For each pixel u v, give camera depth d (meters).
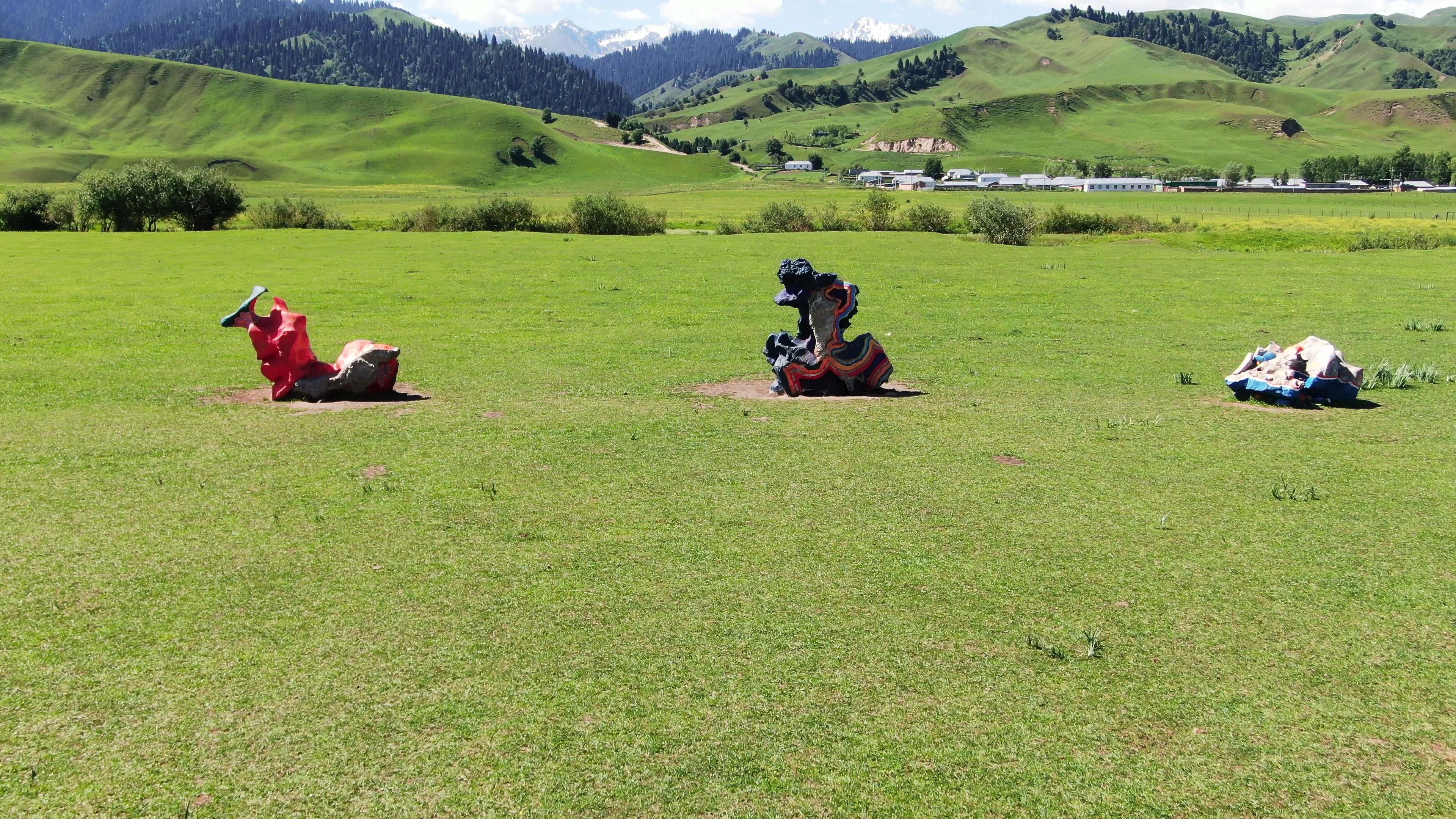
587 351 23.12
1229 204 125.19
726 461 13.52
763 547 10.20
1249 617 8.65
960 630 8.38
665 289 35.25
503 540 10.42
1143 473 12.95
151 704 7.25
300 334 17.80
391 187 192.25
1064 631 8.38
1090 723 7.04
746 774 6.45
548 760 6.59
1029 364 21.45
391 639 8.19
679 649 8.02
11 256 46.75
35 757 6.64
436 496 11.94
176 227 75.38
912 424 15.81
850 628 8.39
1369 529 10.79
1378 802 6.23
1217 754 6.70
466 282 37.09
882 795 6.26
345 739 6.81
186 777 6.43
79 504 11.62
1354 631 8.40
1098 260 46.53
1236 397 17.84
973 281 37.81
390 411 16.86
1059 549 10.17
